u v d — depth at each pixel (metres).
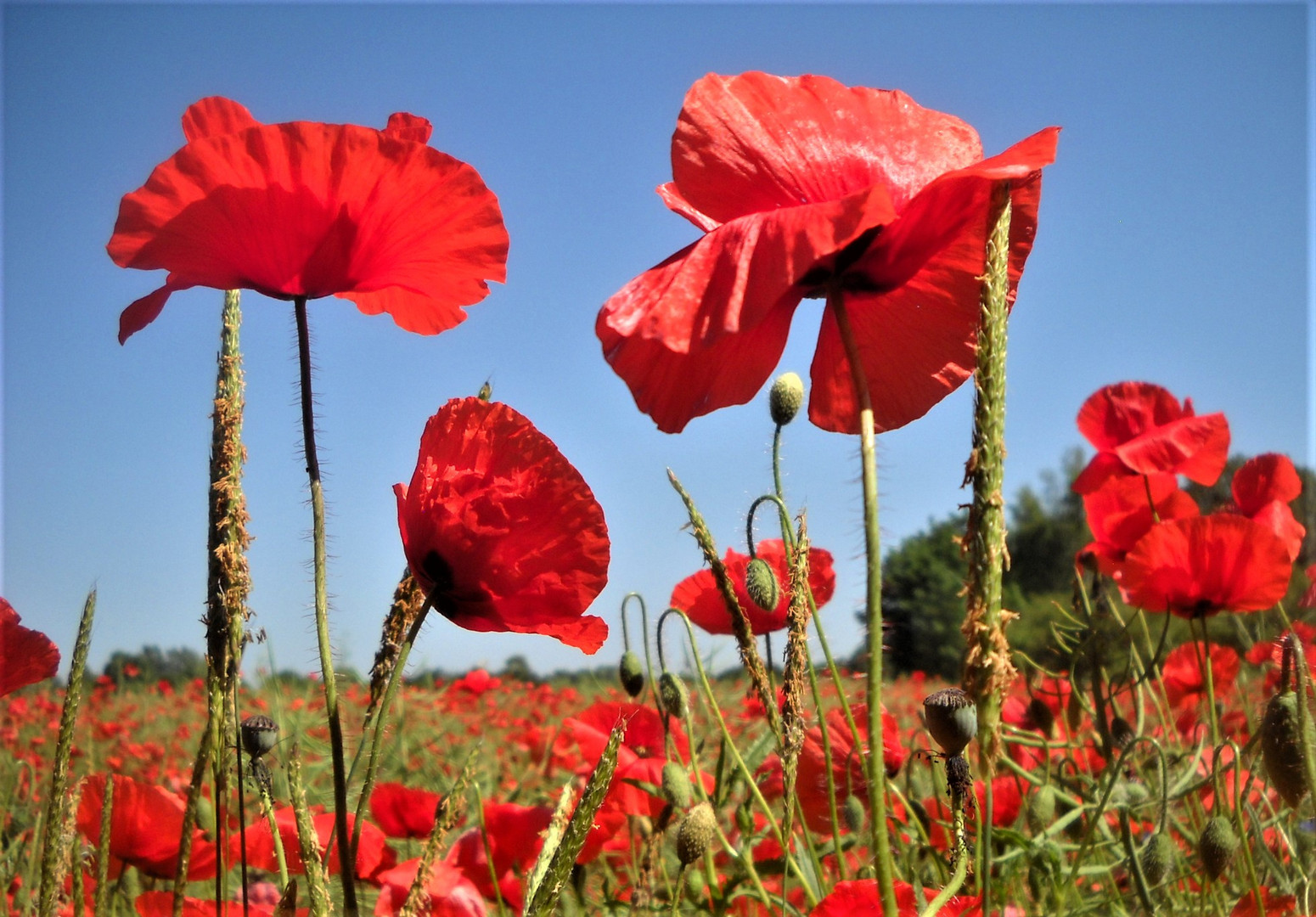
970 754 0.38
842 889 0.31
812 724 0.37
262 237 0.28
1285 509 0.66
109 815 0.29
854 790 0.47
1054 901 0.46
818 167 0.29
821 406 0.33
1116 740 0.56
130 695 1.67
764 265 0.26
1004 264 0.25
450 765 0.87
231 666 0.26
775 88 0.29
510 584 0.28
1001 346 0.24
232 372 0.26
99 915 0.29
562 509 0.28
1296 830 0.43
